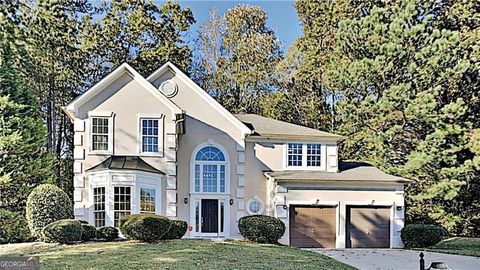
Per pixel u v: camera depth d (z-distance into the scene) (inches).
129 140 896.9
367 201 948.0
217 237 957.8
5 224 947.3
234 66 1648.6
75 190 865.5
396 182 951.0
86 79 1419.8
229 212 970.7
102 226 836.0
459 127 1163.3
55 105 1390.3
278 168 1005.2
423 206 1257.4
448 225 1240.2
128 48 1481.3
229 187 977.5
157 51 1465.3
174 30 1551.4
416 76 1206.3
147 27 1491.1
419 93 1175.6
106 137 893.2
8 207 1005.8
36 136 1062.4
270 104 1593.3
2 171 978.7
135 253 616.7
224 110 990.4
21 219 956.6
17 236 934.4
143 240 709.9
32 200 793.6
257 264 585.9
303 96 1599.4
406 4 1262.3
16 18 1239.5
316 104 1578.5
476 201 1248.8
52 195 802.2
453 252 843.4
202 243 720.3
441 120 1175.0
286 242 917.8
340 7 1512.1
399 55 1208.8
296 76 1601.9
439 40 1178.6
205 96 992.2
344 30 1318.9
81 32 1413.6
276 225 808.3
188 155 975.0
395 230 944.9
